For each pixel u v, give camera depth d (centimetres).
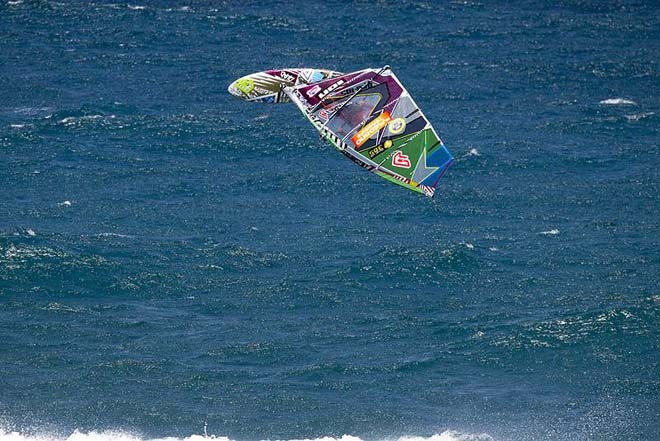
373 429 19550
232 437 19300
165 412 19938
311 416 19925
